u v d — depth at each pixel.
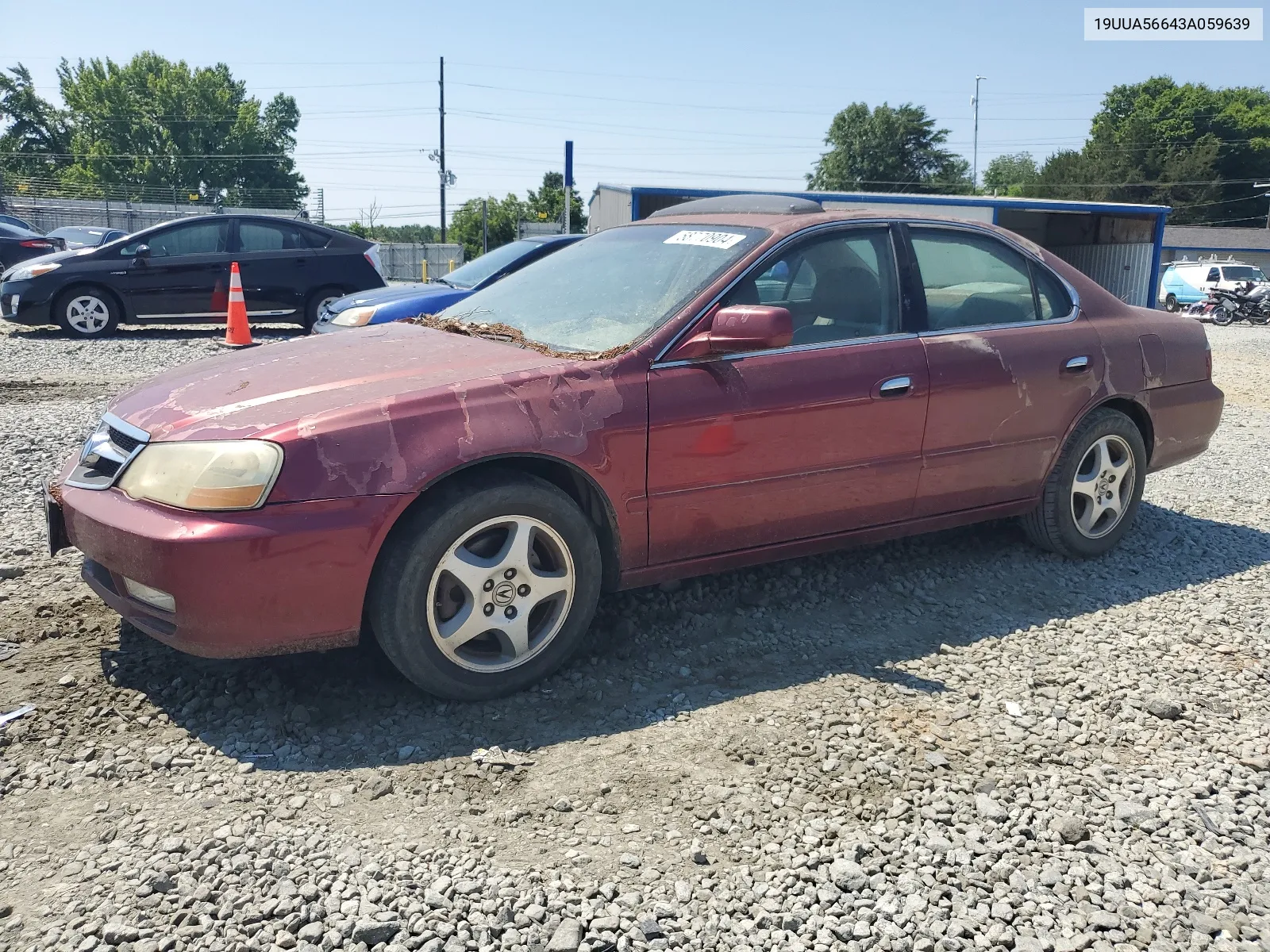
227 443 2.86
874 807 2.68
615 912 2.24
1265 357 16.77
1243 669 3.60
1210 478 6.47
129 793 2.64
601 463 3.25
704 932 2.20
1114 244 24.88
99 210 45.00
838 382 3.71
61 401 7.91
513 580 3.17
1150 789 2.80
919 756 2.95
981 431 4.11
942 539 4.89
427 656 3.05
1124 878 2.43
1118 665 3.60
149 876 2.29
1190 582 4.45
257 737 2.94
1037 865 2.47
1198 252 59.44
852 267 3.90
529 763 2.86
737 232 3.88
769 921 2.24
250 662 3.39
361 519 2.88
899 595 4.21
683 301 3.53
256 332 13.37
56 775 2.71
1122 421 4.56
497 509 3.08
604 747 2.96
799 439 3.64
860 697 3.29
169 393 3.30
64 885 2.26
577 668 3.47
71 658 3.39
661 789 2.74
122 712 3.05
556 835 2.52
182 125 79.75
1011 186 83.00
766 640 3.74
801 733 3.05
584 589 3.31
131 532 2.83
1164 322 4.81
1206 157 77.25
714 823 2.59
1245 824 2.66
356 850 2.43
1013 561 4.63
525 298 4.09
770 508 3.65
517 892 2.29
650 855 2.46
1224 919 2.29
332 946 2.10
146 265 12.35
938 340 4.00
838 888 2.36
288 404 3.02
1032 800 2.75
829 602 4.11
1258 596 4.30
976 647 3.73
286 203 84.00
